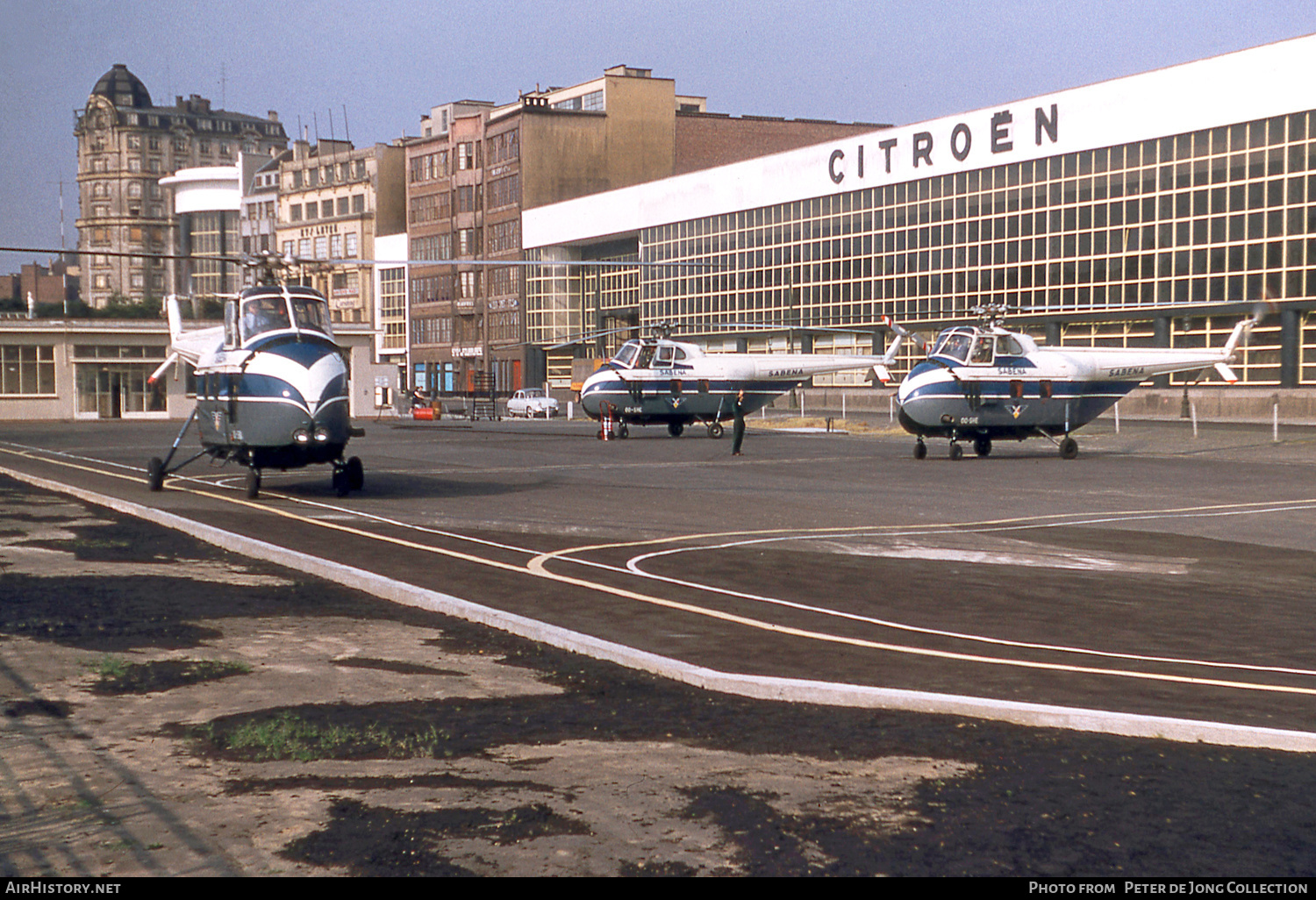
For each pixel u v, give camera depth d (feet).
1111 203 184.44
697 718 24.26
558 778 20.33
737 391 145.89
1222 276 169.89
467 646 31.17
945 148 209.77
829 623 34.14
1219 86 168.55
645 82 312.50
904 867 16.61
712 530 56.95
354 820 18.31
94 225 599.16
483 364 326.03
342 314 371.35
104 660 29.30
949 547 50.96
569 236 295.48
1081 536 55.11
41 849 17.19
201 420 75.61
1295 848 17.33
